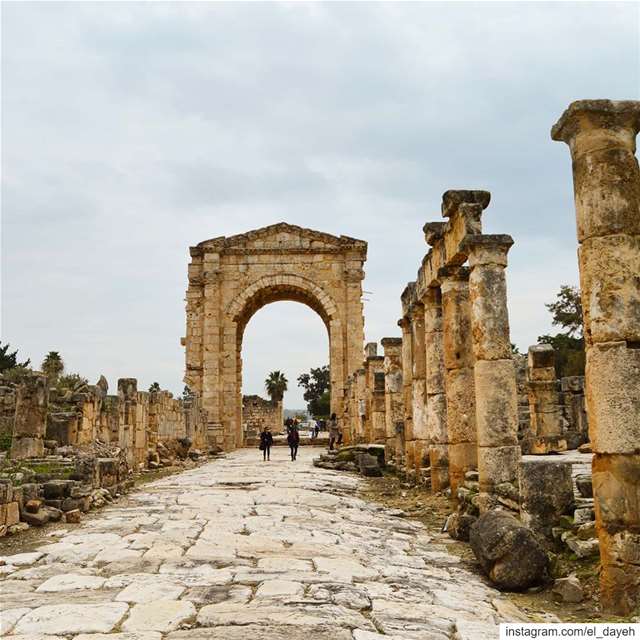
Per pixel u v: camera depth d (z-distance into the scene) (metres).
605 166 9.02
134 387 29.12
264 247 49.25
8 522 13.13
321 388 131.88
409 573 10.34
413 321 23.22
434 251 19.06
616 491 8.52
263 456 38.12
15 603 8.45
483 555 10.01
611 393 8.68
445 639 7.25
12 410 27.45
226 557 10.92
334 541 12.50
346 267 49.12
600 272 8.91
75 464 17.30
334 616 7.86
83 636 7.18
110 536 12.77
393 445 29.38
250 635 7.18
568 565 9.83
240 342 51.66
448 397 17.53
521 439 25.48
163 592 8.86
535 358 26.69
